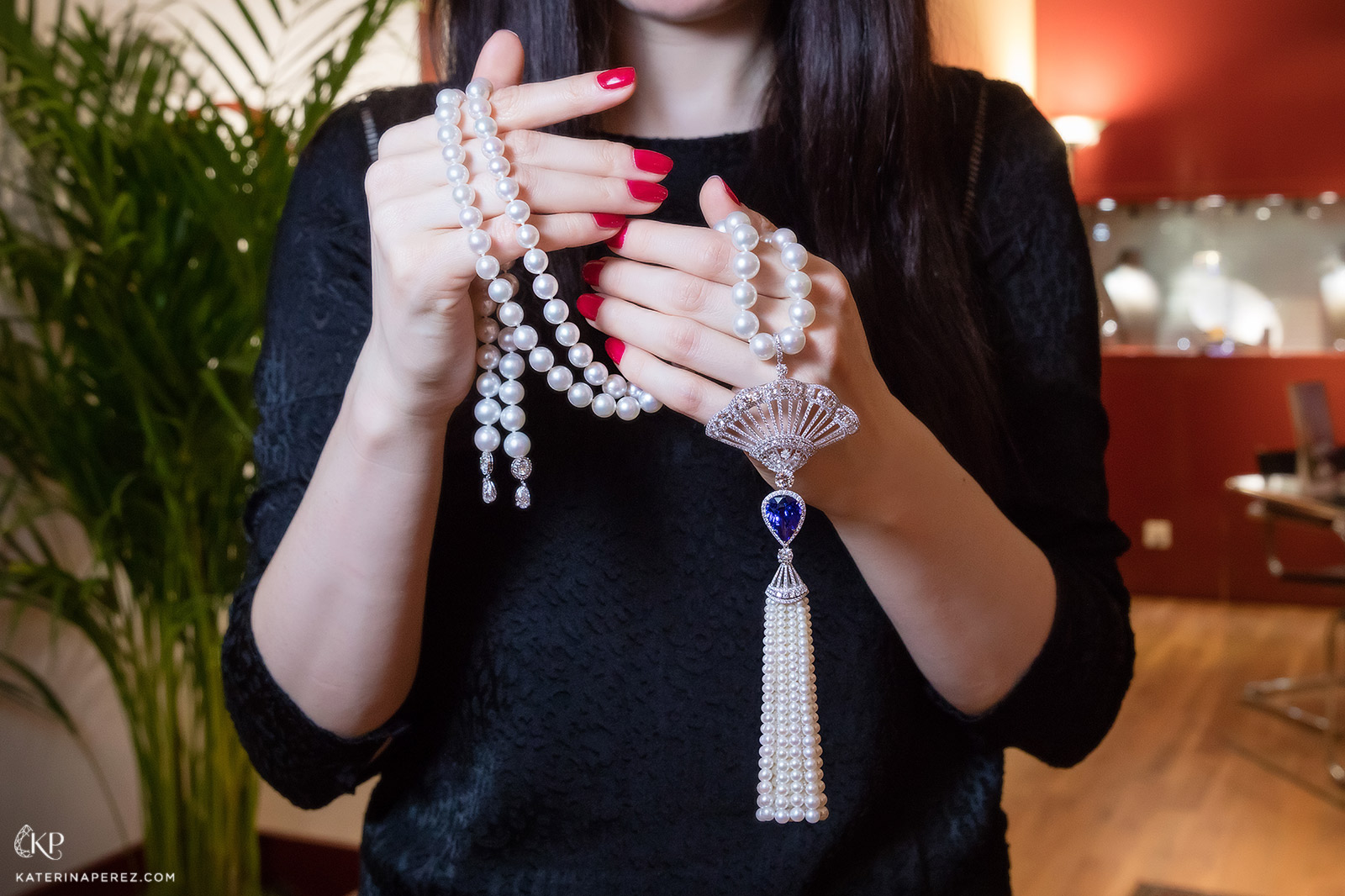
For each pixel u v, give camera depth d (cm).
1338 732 294
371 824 64
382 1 204
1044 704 59
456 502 61
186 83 214
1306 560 432
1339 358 427
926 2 64
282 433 61
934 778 62
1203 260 451
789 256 48
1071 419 64
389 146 49
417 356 48
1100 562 64
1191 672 355
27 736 202
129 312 161
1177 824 243
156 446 156
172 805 178
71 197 170
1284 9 424
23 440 173
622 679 58
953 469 55
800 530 59
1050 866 225
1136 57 441
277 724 59
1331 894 209
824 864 58
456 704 61
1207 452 444
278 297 63
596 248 62
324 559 54
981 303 65
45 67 162
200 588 167
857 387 50
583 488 59
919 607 55
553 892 59
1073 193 67
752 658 59
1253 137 434
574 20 61
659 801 58
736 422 49
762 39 64
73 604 169
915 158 62
